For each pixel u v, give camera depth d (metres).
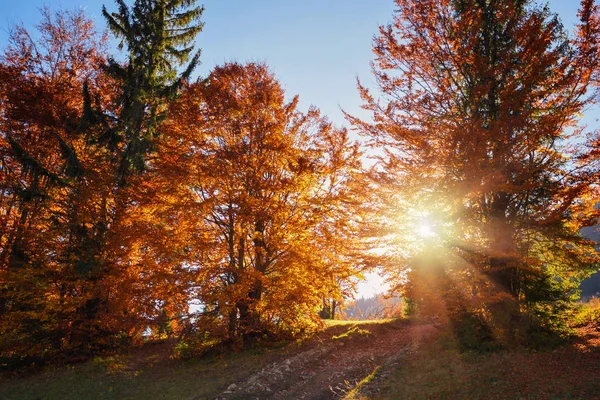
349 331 18.92
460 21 13.53
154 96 22.17
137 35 22.83
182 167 16.05
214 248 16.31
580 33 12.98
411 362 12.45
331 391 11.87
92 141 19.59
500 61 13.32
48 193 18.19
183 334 16.25
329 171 16.45
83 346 17.77
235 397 11.90
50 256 17.75
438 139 13.11
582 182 12.05
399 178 13.13
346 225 15.42
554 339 11.79
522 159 12.45
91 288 16.75
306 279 16.34
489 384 9.23
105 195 18.25
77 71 21.78
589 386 8.06
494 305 12.77
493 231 12.58
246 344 16.88
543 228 12.31
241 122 16.47
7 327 15.95
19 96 18.62
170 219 16.31
